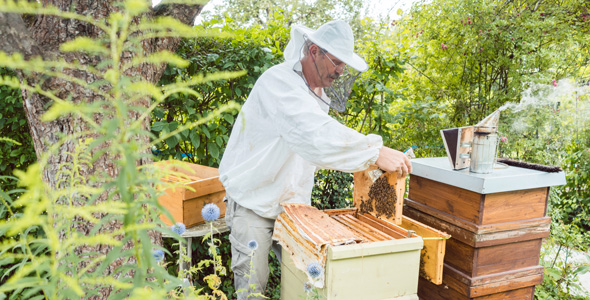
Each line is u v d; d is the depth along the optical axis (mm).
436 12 4875
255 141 2061
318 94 2139
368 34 3807
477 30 4598
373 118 3811
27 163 2865
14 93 2672
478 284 1984
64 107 524
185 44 2982
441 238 1798
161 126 2887
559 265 3062
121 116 587
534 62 4434
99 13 1383
